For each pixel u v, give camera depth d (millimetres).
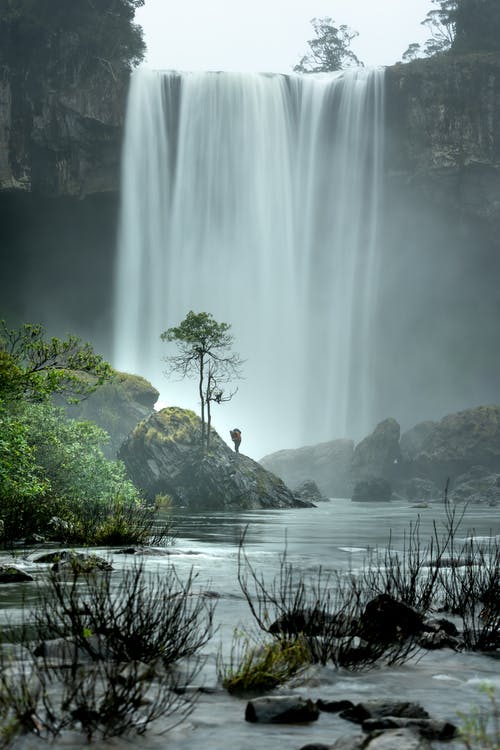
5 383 17234
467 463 71875
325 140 94188
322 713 4129
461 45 105125
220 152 92812
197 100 92062
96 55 87188
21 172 86000
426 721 3762
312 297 95812
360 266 95812
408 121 91312
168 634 5219
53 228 93125
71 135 86250
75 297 97250
